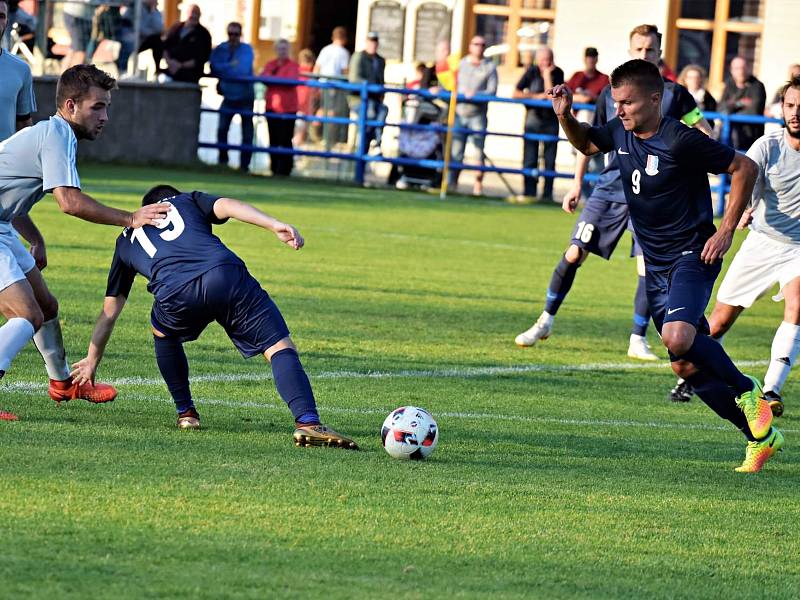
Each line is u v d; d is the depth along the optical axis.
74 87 16.06
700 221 17.39
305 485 14.45
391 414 16.30
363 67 62.47
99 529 12.36
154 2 62.91
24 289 16.23
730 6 78.94
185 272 16.08
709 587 12.07
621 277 39.62
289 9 93.81
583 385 23.06
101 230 39.94
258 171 66.62
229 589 10.97
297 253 38.47
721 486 16.16
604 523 13.95
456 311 30.41
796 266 21.33
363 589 11.23
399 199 56.94
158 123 62.28
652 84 16.81
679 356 17.20
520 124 81.75
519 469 16.25
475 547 12.71
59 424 16.70
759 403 17.06
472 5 84.06
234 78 62.91
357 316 28.52
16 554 11.47
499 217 52.69
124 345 23.03
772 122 56.53
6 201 16.20
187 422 17.11
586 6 79.19
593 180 58.78
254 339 16.39
